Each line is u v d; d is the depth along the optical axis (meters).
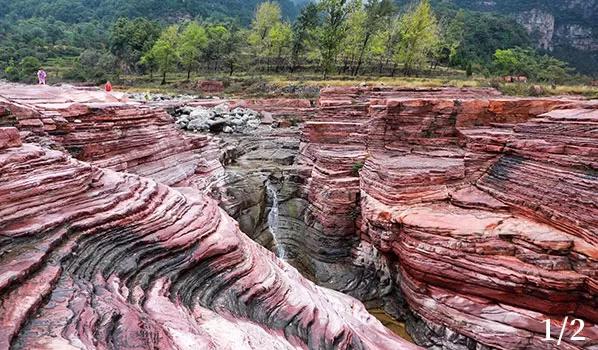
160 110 20.06
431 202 15.93
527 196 14.04
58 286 6.80
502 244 13.04
